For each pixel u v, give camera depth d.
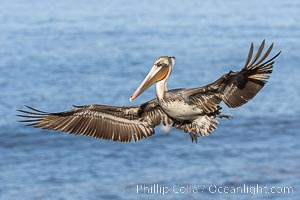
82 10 69.38
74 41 48.28
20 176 21.06
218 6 74.19
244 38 49.53
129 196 19.70
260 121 27.50
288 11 67.56
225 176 21.28
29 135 24.97
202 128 9.67
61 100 30.52
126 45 46.34
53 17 62.84
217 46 45.97
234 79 9.01
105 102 30.33
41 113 9.13
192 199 19.61
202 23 58.75
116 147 24.06
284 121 27.44
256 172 21.52
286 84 34.38
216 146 24.33
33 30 53.81
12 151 23.33
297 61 40.97
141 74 36.19
